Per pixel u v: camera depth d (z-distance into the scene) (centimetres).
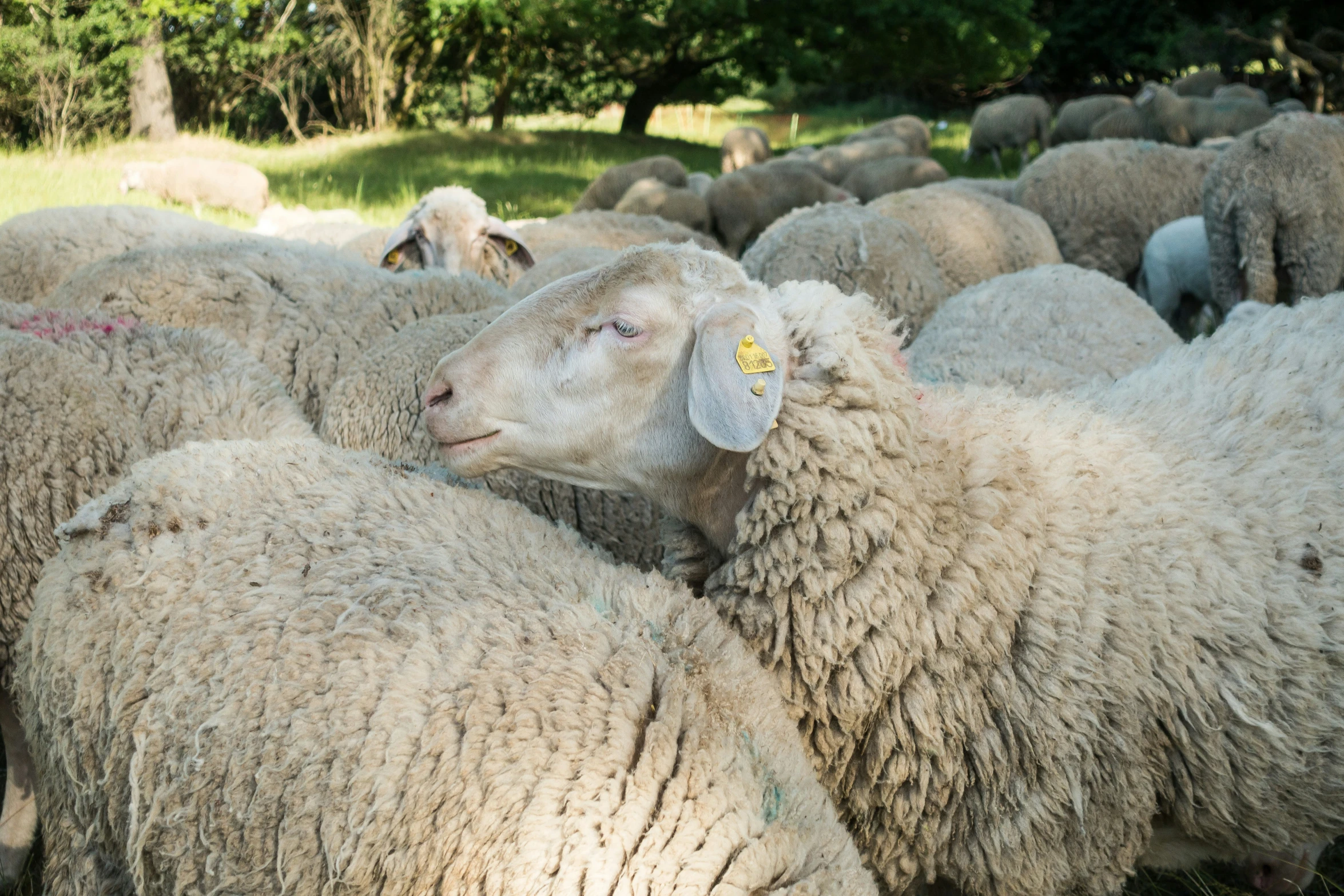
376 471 263
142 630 225
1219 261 788
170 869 219
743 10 2552
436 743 199
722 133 3675
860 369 253
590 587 234
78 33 2055
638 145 2719
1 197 1301
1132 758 252
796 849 197
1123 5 3425
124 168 1507
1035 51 2794
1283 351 311
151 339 349
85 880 239
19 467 305
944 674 250
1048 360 418
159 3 2131
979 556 254
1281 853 284
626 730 200
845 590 249
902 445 255
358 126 2941
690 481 265
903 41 2672
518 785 194
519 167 2075
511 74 3027
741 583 256
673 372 258
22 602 310
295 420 345
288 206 1511
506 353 262
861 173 1592
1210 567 258
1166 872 346
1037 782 251
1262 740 253
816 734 254
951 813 255
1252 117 2095
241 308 437
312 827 201
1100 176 898
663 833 189
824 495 248
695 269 262
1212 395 305
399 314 435
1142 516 264
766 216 1391
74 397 314
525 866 188
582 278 268
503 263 668
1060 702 249
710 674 218
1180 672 251
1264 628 254
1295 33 2988
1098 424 288
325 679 208
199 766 211
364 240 748
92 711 228
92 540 240
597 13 2572
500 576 230
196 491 244
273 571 227
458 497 258
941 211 698
